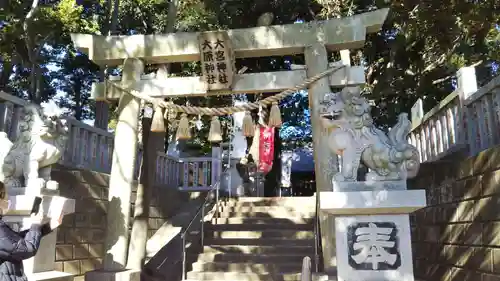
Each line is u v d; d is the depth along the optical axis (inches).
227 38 258.7
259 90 273.6
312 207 410.6
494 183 190.4
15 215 188.4
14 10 456.8
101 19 614.5
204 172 485.1
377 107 471.2
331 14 387.9
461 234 223.3
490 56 470.0
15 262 127.6
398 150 193.3
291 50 276.7
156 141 330.3
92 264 299.1
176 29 477.1
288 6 465.1
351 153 197.2
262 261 325.7
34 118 205.9
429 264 268.5
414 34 371.2
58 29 495.8
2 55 479.8
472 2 344.2
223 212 406.3
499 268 182.2
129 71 285.4
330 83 264.2
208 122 614.5
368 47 455.8
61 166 279.9
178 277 313.9
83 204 296.0
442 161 254.4
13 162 202.5
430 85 429.7
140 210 315.3
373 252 190.5
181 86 280.5
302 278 170.2
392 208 188.5
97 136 333.7
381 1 362.6
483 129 223.6
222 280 305.4
